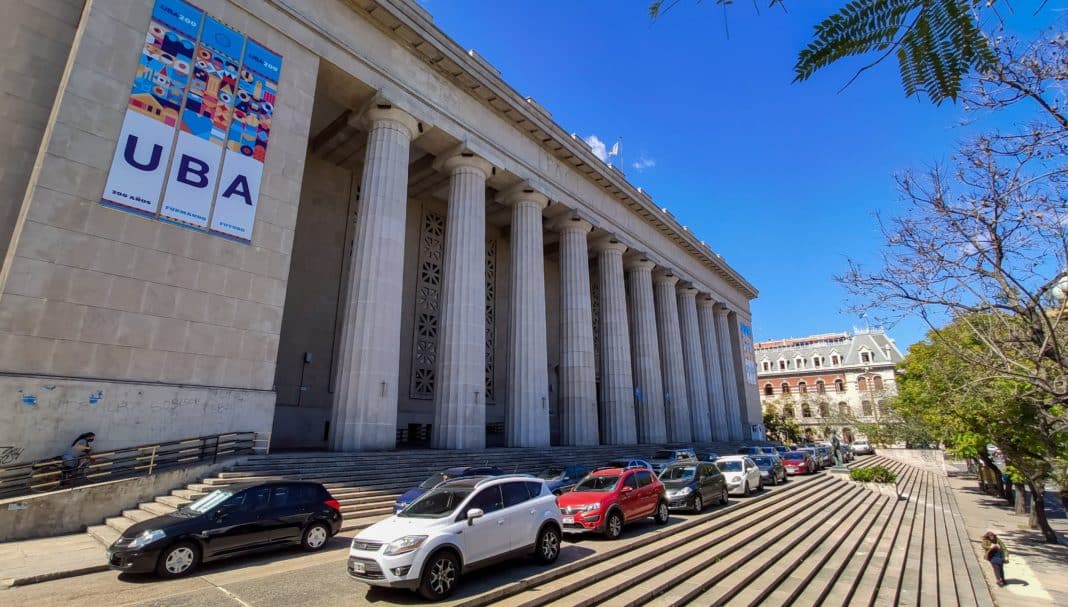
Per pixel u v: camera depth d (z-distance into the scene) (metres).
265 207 17.12
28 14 15.73
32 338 12.52
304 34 19.25
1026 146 6.32
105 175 14.05
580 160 31.27
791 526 15.69
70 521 11.22
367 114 22.08
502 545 8.45
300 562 9.38
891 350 77.38
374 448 18.34
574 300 30.39
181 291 14.96
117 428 13.29
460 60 23.92
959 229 9.03
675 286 44.19
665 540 11.80
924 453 58.62
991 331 9.91
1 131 14.80
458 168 25.27
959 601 13.85
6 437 11.85
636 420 35.59
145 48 15.25
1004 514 32.50
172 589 7.67
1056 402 9.80
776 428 70.12
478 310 23.77
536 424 25.30
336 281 27.53
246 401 15.69
